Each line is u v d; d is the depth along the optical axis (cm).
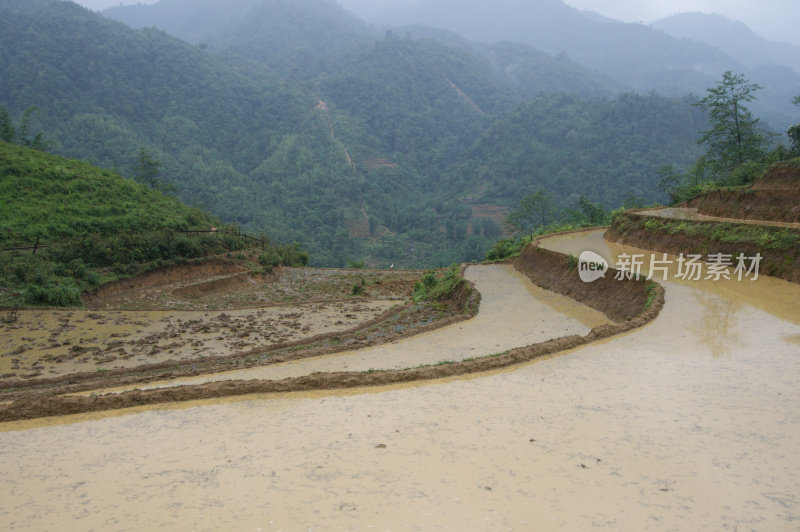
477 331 1578
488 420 759
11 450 712
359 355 1355
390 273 3606
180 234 3231
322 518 513
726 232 2053
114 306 2325
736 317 1283
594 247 2717
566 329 1564
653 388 859
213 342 1725
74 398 879
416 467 619
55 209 3141
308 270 3769
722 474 588
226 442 712
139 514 533
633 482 573
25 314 2041
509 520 504
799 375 887
